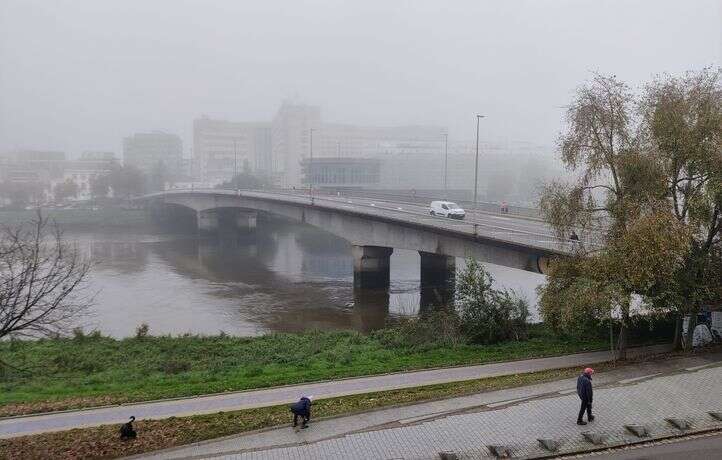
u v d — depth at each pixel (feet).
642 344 124.67
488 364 110.01
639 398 84.12
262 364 115.24
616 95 118.32
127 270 292.61
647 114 114.83
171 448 71.61
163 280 266.16
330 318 194.08
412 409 83.20
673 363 100.94
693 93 111.04
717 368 96.32
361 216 242.17
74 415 83.56
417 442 72.02
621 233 105.50
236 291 241.96
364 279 245.86
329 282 263.08
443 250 202.28
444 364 109.50
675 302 103.04
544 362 110.83
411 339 131.03
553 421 77.15
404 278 269.64
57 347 135.54
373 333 144.77
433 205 264.72
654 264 96.94
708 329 126.00
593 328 132.05
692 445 70.59
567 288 111.24
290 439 73.72
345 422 78.95
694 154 106.42
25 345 137.59
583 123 119.55
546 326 141.38
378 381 99.25
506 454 68.59
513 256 168.14
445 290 235.20
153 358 124.88
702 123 106.32
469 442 71.72
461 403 84.99
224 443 72.95
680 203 116.57
